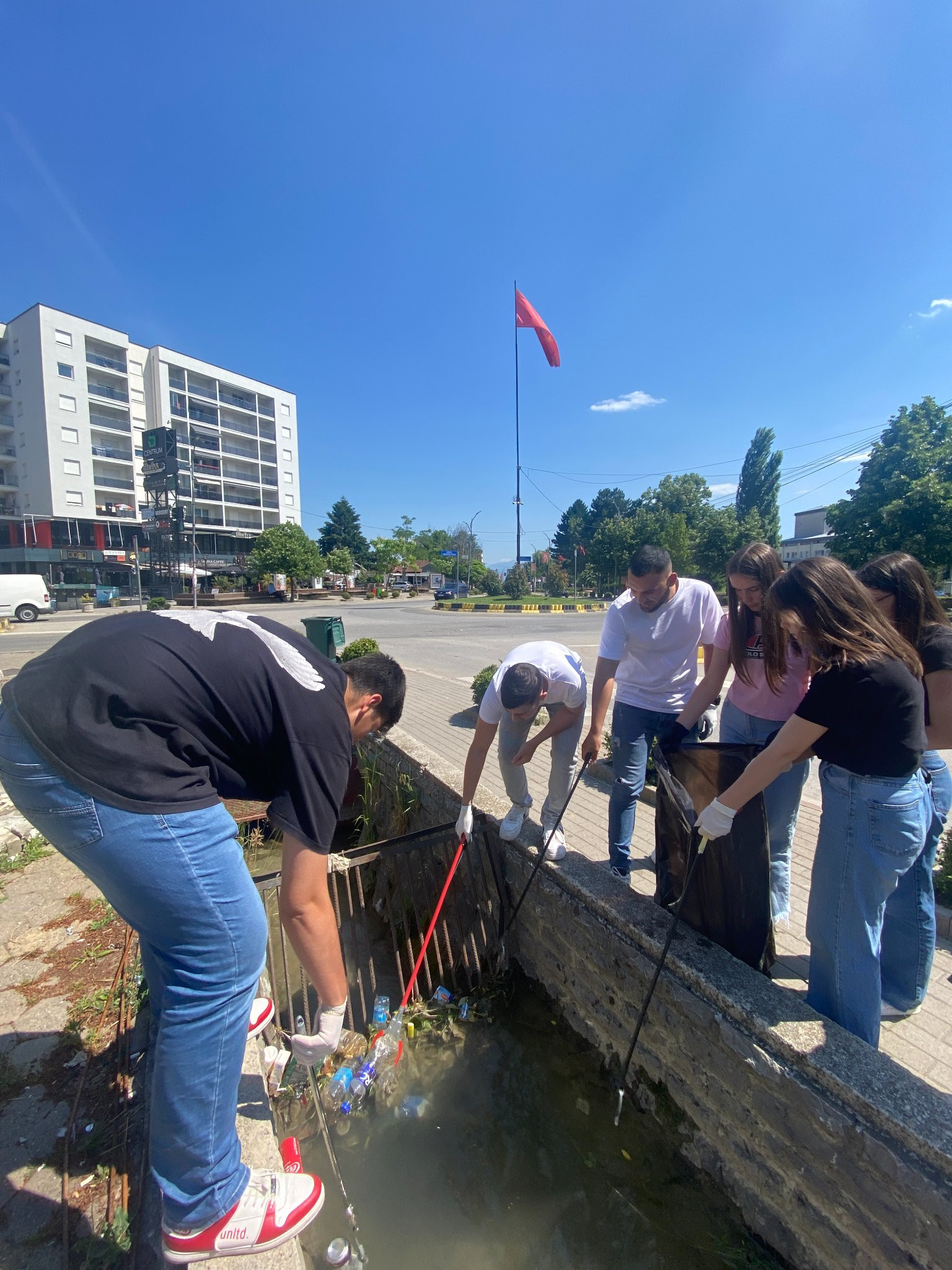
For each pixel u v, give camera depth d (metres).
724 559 37.81
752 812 2.27
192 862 1.32
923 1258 1.53
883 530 19.73
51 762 1.24
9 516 42.22
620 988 2.59
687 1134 2.29
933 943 2.29
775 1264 1.93
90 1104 2.16
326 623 8.20
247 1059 2.23
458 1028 3.08
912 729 1.81
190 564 46.25
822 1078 1.77
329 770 1.47
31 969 2.91
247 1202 1.54
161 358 47.88
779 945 2.83
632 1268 2.00
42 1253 1.68
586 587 58.81
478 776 3.02
